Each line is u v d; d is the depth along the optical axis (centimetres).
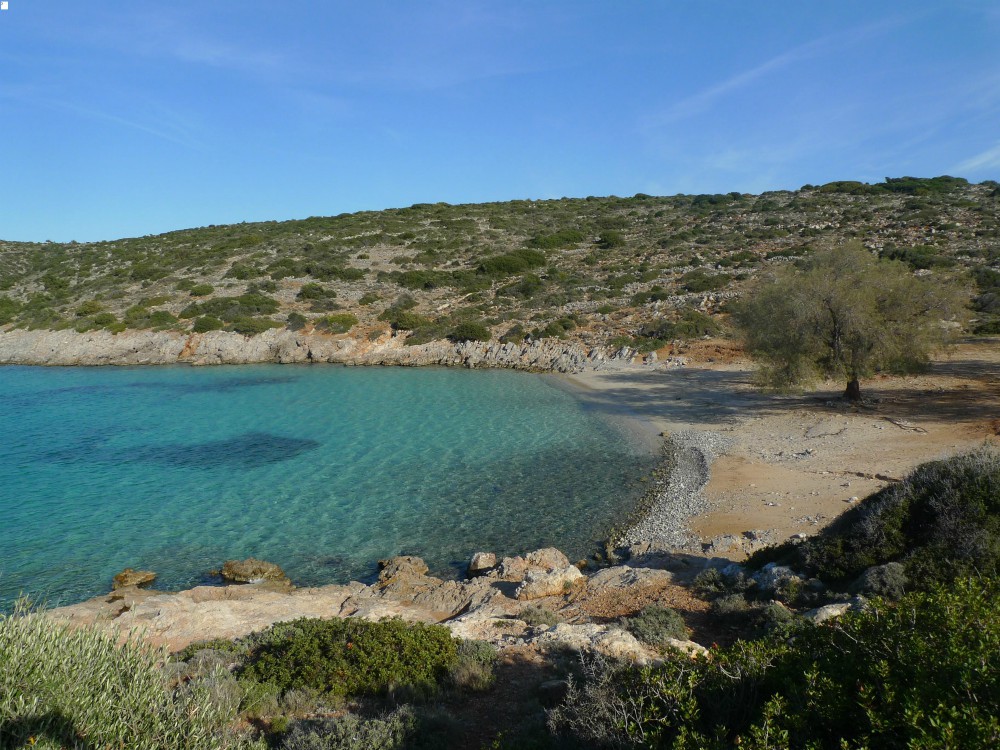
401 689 885
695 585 1374
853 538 1268
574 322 5812
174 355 6031
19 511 2161
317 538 1955
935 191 9669
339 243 9281
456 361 5562
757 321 3170
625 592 1400
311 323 6366
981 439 2358
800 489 2097
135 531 2000
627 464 2611
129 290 7812
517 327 5841
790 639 759
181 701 622
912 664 531
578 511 2141
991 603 615
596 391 4112
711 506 2052
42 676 543
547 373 4906
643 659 958
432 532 1992
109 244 11638
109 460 2758
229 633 1258
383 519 2095
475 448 2888
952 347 3400
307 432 3228
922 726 458
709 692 599
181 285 7612
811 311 2928
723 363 4494
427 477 2500
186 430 3297
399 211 12269
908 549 1179
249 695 862
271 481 2470
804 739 497
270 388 4578
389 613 1350
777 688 582
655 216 10681
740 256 7081
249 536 1966
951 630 561
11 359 6209
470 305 6706
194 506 2212
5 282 9031
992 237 6344
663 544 1778
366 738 716
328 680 923
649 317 5638
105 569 1739
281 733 768
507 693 907
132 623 1252
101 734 529
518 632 1191
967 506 1153
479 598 1461
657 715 591
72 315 7056
